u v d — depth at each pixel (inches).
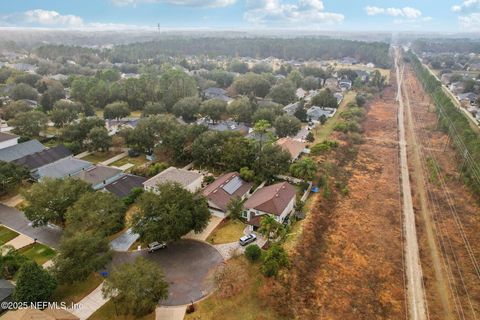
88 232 1841.8
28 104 4886.8
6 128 4072.3
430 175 3309.5
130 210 2474.2
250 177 2839.6
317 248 2175.2
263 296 1712.6
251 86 6230.3
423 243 2309.3
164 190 2150.6
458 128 4060.0
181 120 4606.3
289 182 2967.5
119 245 2107.5
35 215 2103.8
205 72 7819.9
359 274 1993.1
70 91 5639.8
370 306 1777.8
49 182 2267.5
